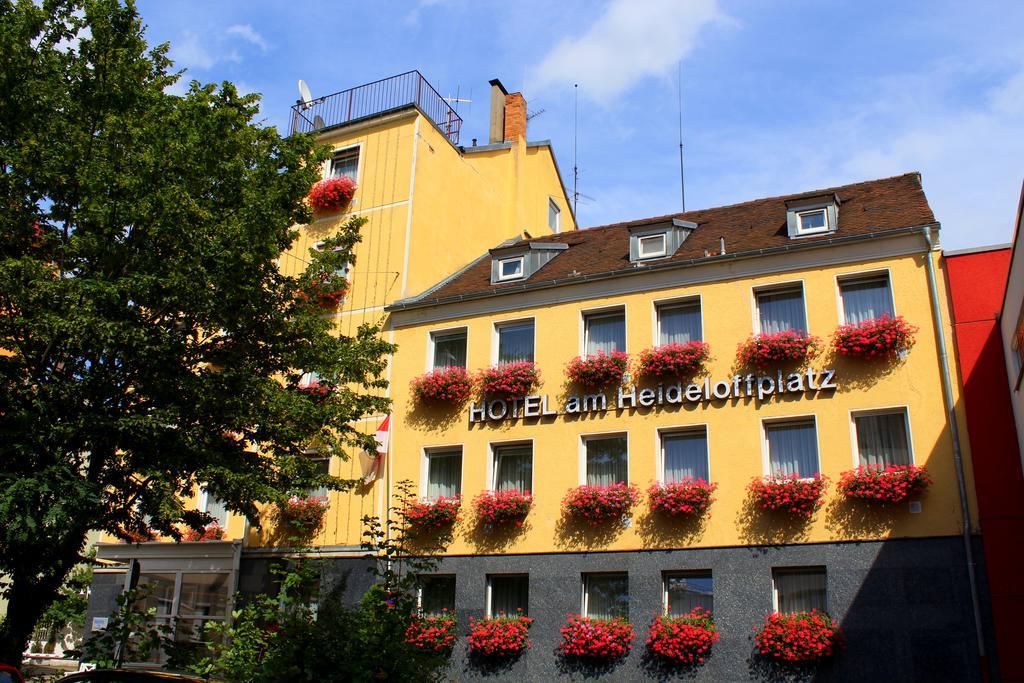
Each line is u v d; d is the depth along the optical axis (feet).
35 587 52.31
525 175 102.63
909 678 50.57
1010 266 48.52
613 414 64.23
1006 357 53.16
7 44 50.93
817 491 55.36
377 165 84.07
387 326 76.18
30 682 53.26
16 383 49.85
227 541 74.74
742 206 76.95
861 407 57.00
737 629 55.21
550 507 63.77
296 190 60.49
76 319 47.24
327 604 47.26
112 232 51.01
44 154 50.85
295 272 83.41
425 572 66.08
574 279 68.49
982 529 51.65
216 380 54.85
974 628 50.14
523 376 67.51
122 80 55.83
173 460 52.75
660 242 70.54
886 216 63.77
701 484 58.80
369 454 66.90
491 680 60.85
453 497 67.51
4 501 43.24
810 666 52.60
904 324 57.00
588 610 60.95
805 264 61.57
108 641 48.73
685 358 62.13
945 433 54.34
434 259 82.84
